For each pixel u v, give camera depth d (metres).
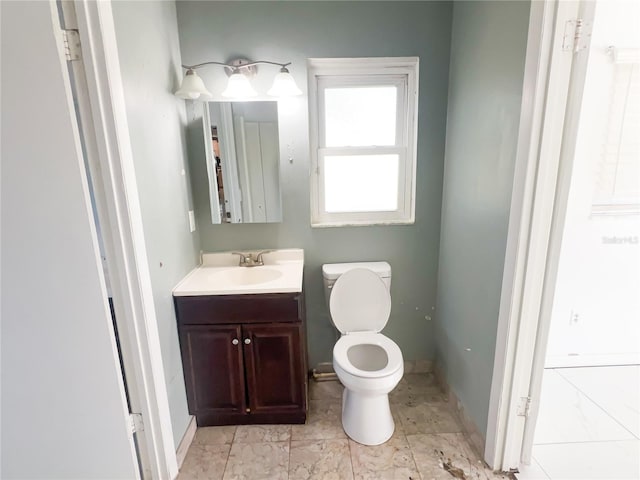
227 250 2.03
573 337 2.19
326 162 2.05
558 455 1.55
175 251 1.64
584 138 1.90
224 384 1.71
